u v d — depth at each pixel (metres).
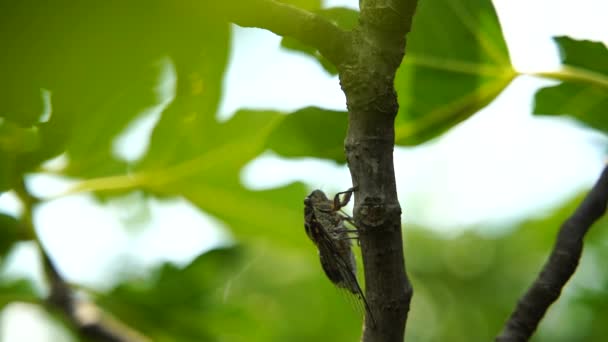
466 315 2.64
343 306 1.85
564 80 1.01
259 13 0.85
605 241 1.56
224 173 1.17
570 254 0.92
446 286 2.72
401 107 1.04
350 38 0.87
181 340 1.30
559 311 1.81
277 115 1.10
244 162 1.15
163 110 1.06
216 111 1.07
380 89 0.86
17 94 0.66
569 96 1.04
